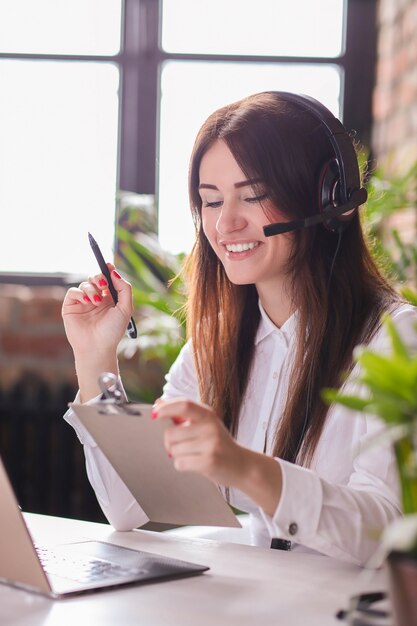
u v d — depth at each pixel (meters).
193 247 1.83
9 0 3.48
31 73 3.51
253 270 1.67
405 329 1.57
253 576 1.21
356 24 3.48
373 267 1.75
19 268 3.55
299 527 1.21
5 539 1.12
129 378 3.35
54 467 3.42
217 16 3.49
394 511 1.31
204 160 1.68
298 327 1.67
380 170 3.01
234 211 1.66
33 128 3.53
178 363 1.92
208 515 1.28
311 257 1.68
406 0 3.20
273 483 1.19
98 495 1.55
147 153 3.53
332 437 1.59
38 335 3.40
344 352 1.63
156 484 1.29
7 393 3.36
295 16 3.48
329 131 1.63
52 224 3.55
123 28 3.50
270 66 3.50
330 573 1.23
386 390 0.83
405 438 0.84
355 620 0.93
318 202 1.64
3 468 1.11
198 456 1.10
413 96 3.11
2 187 3.53
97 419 1.20
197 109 3.53
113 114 3.54
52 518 1.61
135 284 3.31
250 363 1.77
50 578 1.15
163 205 3.55
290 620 1.01
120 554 1.30
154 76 3.52
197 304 1.82
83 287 1.76
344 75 3.49
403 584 0.78
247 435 1.75
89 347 1.73
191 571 1.21
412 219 3.14
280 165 1.62
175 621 1.00
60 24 3.50
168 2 3.49
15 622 0.99
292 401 1.63
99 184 3.55
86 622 0.99
